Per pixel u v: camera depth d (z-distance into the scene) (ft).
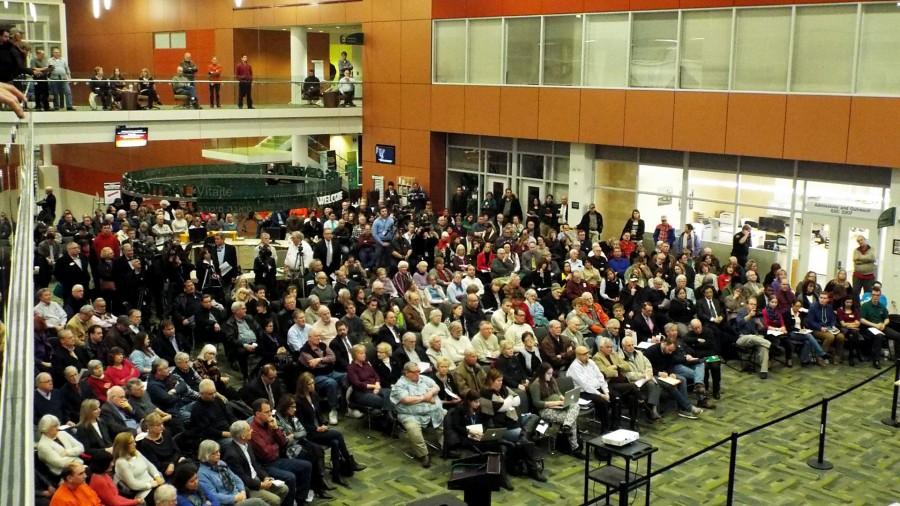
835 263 65.10
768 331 52.19
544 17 79.41
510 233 69.05
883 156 60.18
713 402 46.21
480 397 37.91
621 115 75.00
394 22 91.76
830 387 49.32
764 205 68.85
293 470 32.45
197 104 83.15
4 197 24.45
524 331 45.73
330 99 94.12
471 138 89.40
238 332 45.27
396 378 41.63
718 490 35.68
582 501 34.27
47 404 32.73
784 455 39.47
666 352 44.70
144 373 39.17
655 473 30.32
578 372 40.93
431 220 78.38
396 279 55.36
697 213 73.31
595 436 40.52
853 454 39.78
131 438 28.73
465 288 55.06
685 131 71.00
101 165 140.36
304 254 59.11
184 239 66.03
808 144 64.03
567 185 82.02
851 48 61.36
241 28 111.24
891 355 55.77
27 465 6.03
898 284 60.95
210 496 28.45
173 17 120.57
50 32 126.31
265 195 48.32
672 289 58.54
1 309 11.71
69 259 51.31
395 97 93.09
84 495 25.75
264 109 88.28
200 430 33.42
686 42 70.38
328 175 61.57
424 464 37.04
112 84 77.00
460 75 87.30
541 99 80.59
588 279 60.03
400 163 93.81
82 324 42.42
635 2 72.64
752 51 66.64
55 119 72.95
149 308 55.06
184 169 64.08
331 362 41.60
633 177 77.46
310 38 116.26
